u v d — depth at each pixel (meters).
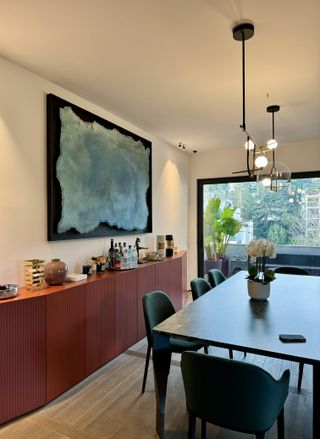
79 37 2.16
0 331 2.05
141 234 4.26
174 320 1.95
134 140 4.04
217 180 5.73
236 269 5.67
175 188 5.37
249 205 5.57
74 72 2.67
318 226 5.07
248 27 2.01
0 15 1.92
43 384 2.29
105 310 2.94
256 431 1.38
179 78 2.79
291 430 2.03
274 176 3.11
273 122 3.74
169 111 3.62
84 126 3.15
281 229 5.33
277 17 1.94
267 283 2.42
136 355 3.18
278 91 3.07
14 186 2.49
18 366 2.15
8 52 2.35
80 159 3.09
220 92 3.10
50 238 2.77
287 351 1.47
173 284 4.38
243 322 1.91
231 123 4.07
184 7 1.86
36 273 2.49
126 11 1.89
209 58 2.45
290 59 2.46
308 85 2.93
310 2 1.81
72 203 2.98
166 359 1.91
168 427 2.06
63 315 2.46
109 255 3.45
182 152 5.68
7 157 2.44
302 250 5.18
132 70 2.64
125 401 2.36
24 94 2.58
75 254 3.10
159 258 4.16
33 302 2.23
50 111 2.78
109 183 3.50
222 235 5.76
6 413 2.09
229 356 2.98
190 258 5.96
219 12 1.90
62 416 2.18
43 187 2.74
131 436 1.98
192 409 1.51
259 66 2.57
